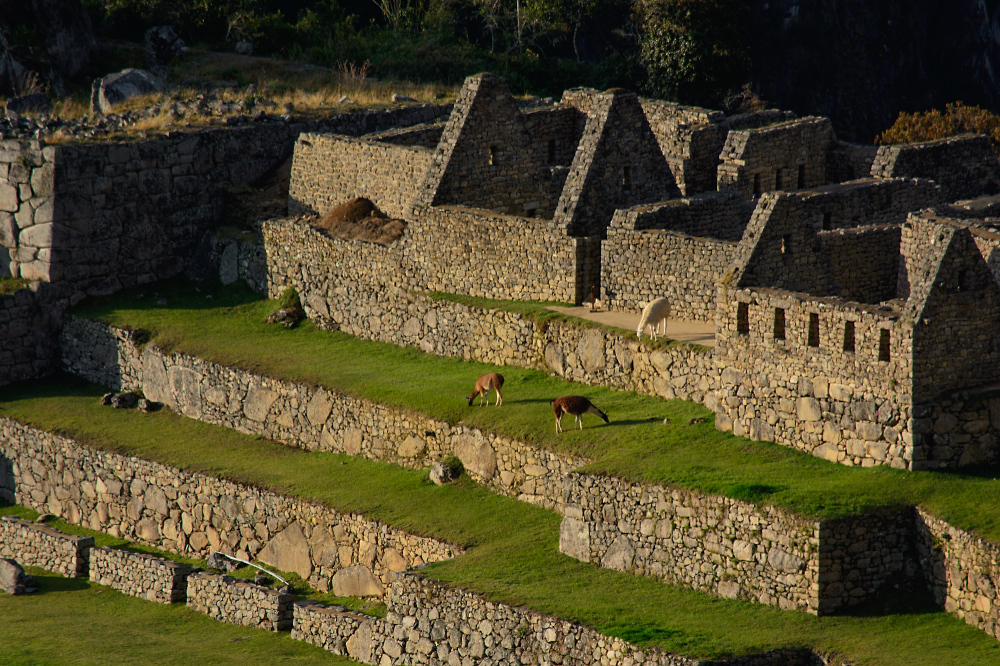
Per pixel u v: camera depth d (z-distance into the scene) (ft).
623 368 527.81
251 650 490.08
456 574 455.22
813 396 451.53
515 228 582.35
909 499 417.08
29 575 567.18
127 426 634.43
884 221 565.94
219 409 624.18
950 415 428.56
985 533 397.19
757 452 460.55
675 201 568.82
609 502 453.17
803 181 653.30
